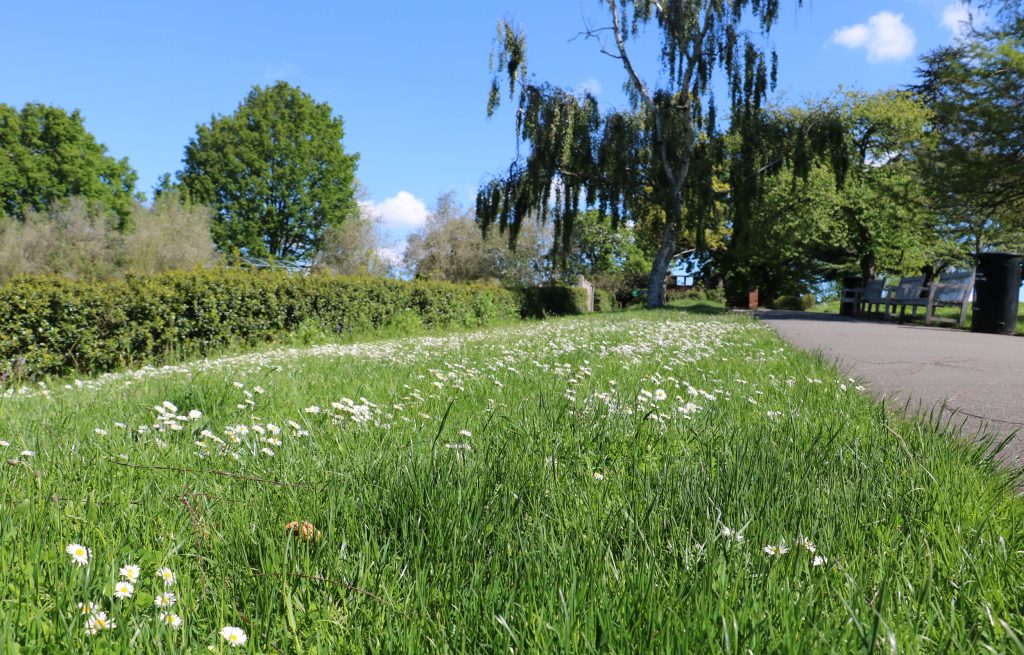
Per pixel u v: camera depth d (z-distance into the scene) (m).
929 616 1.35
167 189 48.22
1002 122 16.25
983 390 5.16
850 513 1.91
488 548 1.66
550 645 1.23
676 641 1.23
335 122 48.72
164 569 1.45
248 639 1.27
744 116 26.55
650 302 28.64
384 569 1.58
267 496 2.08
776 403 3.94
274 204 45.97
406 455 2.38
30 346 8.19
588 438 2.87
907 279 18.00
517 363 6.21
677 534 1.70
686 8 25.62
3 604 1.30
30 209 39.25
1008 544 1.77
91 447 2.69
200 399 3.76
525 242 40.88
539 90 26.05
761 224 31.97
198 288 10.43
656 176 28.31
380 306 15.19
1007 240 26.81
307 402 3.97
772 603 1.36
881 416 3.40
